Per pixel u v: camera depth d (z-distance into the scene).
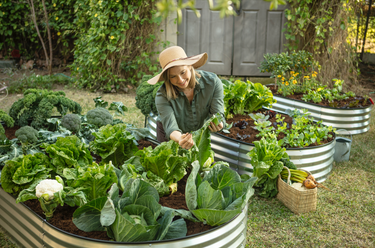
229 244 2.28
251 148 3.61
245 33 7.67
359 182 3.78
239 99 4.69
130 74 7.61
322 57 7.58
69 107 4.32
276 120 4.46
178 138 2.54
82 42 7.56
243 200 2.14
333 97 5.80
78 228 2.21
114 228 1.98
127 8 7.14
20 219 2.53
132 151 3.12
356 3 7.35
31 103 4.19
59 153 2.66
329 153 3.88
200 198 2.26
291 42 7.70
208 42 7.73
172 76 2.46
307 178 3.26
